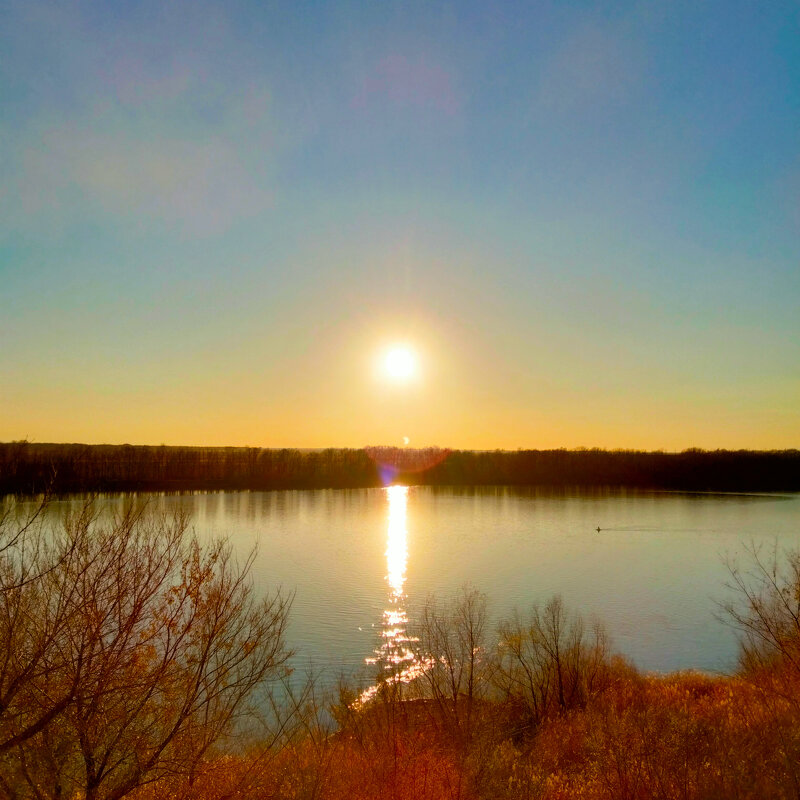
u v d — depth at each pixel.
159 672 7.25
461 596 50.28
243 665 8.46
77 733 7.01
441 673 21.08
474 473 172.62
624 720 13.27
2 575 6.55
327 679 25.30
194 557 7.87
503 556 70.06
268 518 93.19
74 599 6.87
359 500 125.12
